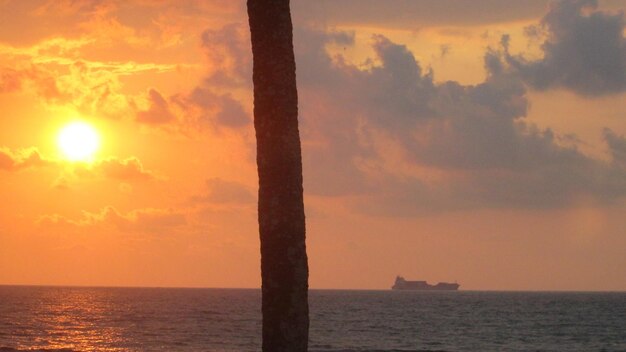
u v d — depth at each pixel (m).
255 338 78.69
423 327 105.62
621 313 154.62
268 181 13.06
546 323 117.25
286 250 12.96
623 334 95.19
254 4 13.28
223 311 143.25
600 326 110.69
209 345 69.81
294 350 12.88
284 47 13.20
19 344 67.00
